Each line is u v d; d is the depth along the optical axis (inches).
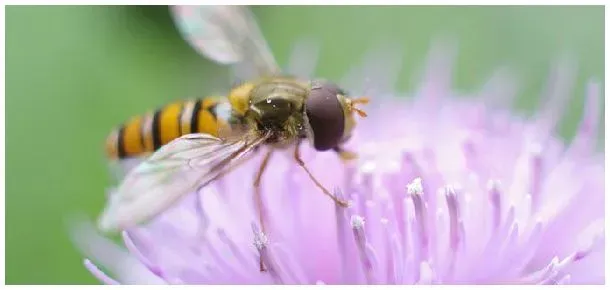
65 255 2.9
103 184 3.0
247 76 2.7
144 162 2.3
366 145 2.5
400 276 2.3
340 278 2.4
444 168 2.4
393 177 2.4
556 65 2.9
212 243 2.4
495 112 2.8
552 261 2.3
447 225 2.3
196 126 2.4
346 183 2.4
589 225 2.4
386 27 3.2
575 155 2.6
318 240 2.4
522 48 3.1
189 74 3.0
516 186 2.4
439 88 2.7
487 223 2.3
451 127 2.7
